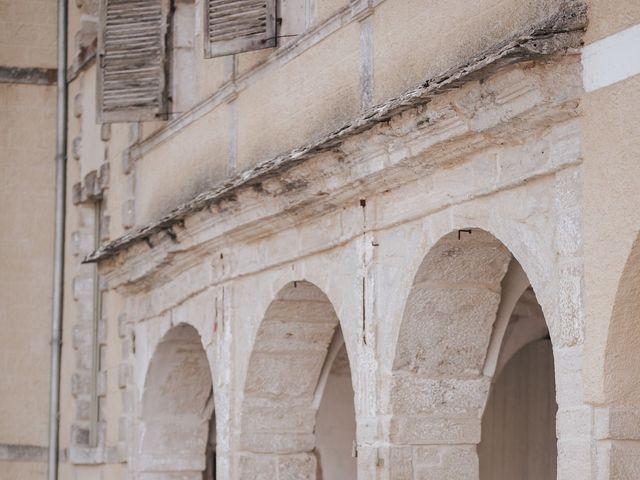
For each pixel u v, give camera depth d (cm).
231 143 1568
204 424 1845
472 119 1099
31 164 2250
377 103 1280
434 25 1202
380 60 1280
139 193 1859
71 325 2167
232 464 1538
